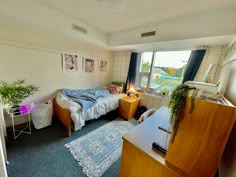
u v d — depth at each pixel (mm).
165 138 1150
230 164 860
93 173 1445
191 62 2338
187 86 777
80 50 2977
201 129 683
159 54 2977
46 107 2328
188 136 735
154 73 3131
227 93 1347
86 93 2844
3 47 1865
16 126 2209
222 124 616
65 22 2150
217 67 2154
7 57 1924
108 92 3330
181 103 731
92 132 2305
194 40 1980
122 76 3779
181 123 752
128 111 2926
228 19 1579
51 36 2359
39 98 2428
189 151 742
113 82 3881
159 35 2250
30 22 1756
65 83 2846
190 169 751
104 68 3748
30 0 1687
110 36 3066
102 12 1964
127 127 2621
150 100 3107
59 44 2537
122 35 2818
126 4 1671
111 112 3250
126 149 1110
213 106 630
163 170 854
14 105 1925
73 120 2070
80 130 2344
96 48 3340
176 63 2707
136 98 3211
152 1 1566
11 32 1896
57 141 1948
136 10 1822
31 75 2242
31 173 1373
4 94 1741
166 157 853
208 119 654
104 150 1849
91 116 2396
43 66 2385
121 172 1204
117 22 2334
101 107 2619
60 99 2387
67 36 2365
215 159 662
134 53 3254
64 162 1562
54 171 1425
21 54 2062
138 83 3506
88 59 3221
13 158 1548
